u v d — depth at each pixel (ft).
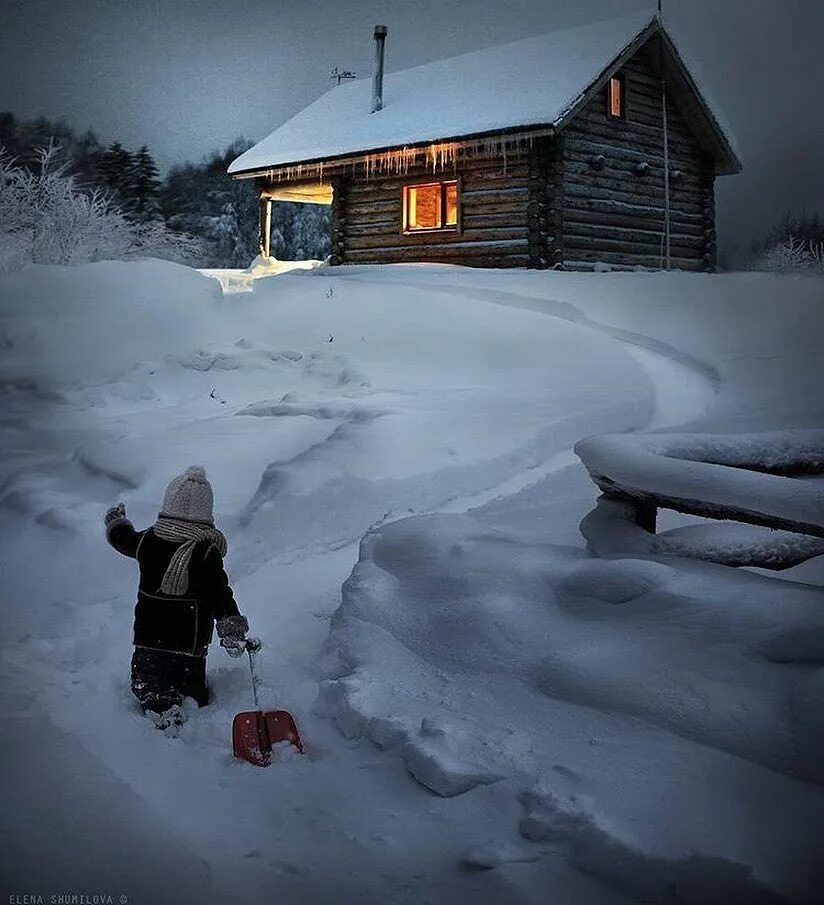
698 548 14.03
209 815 10.79
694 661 11.54
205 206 227.81
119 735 12.98
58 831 9.94
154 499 24.29
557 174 70.23
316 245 220.23
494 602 13.99
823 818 9.09
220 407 37.01
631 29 74.79
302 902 8.99
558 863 9.46
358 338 45.44
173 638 14.03
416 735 11.85
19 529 23.94
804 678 10.62
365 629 14.96
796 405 32.07
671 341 43.55
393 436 26.45
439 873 9.48
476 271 64.18
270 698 14.21
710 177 84.89
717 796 9.73
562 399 31.91
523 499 23.89
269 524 21.99
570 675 12.15
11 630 17.81
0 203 78.54
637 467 13.74
